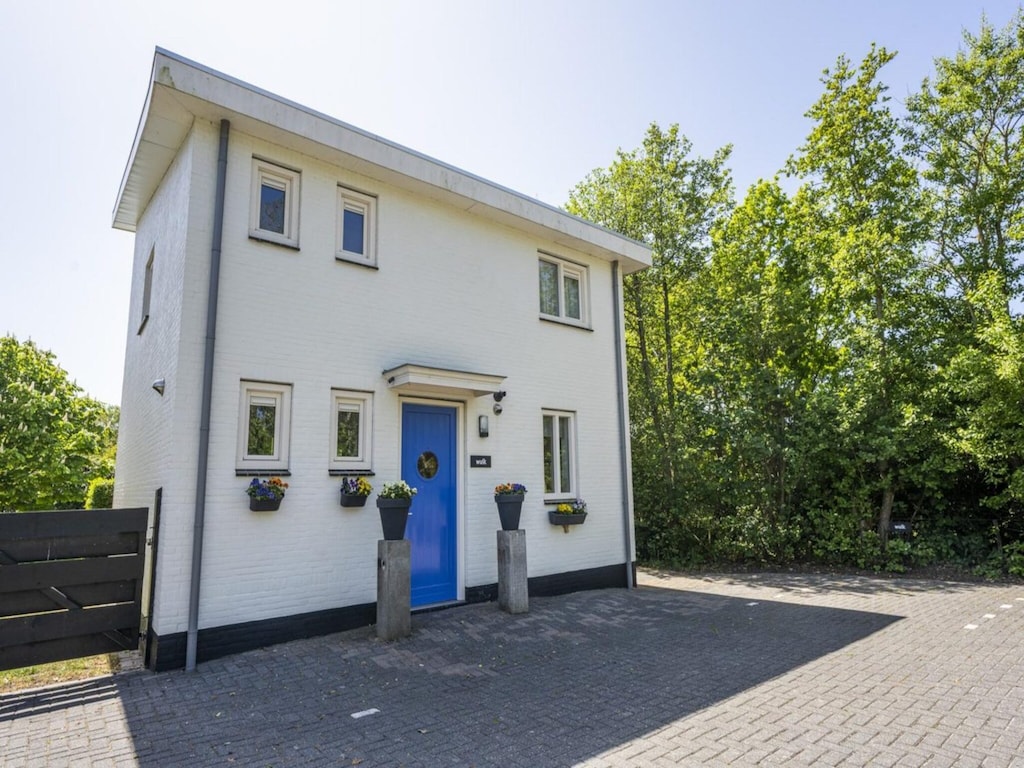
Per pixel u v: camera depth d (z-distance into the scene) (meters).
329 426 6.64
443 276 8.07
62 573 5.27
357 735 3.85
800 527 11.92
